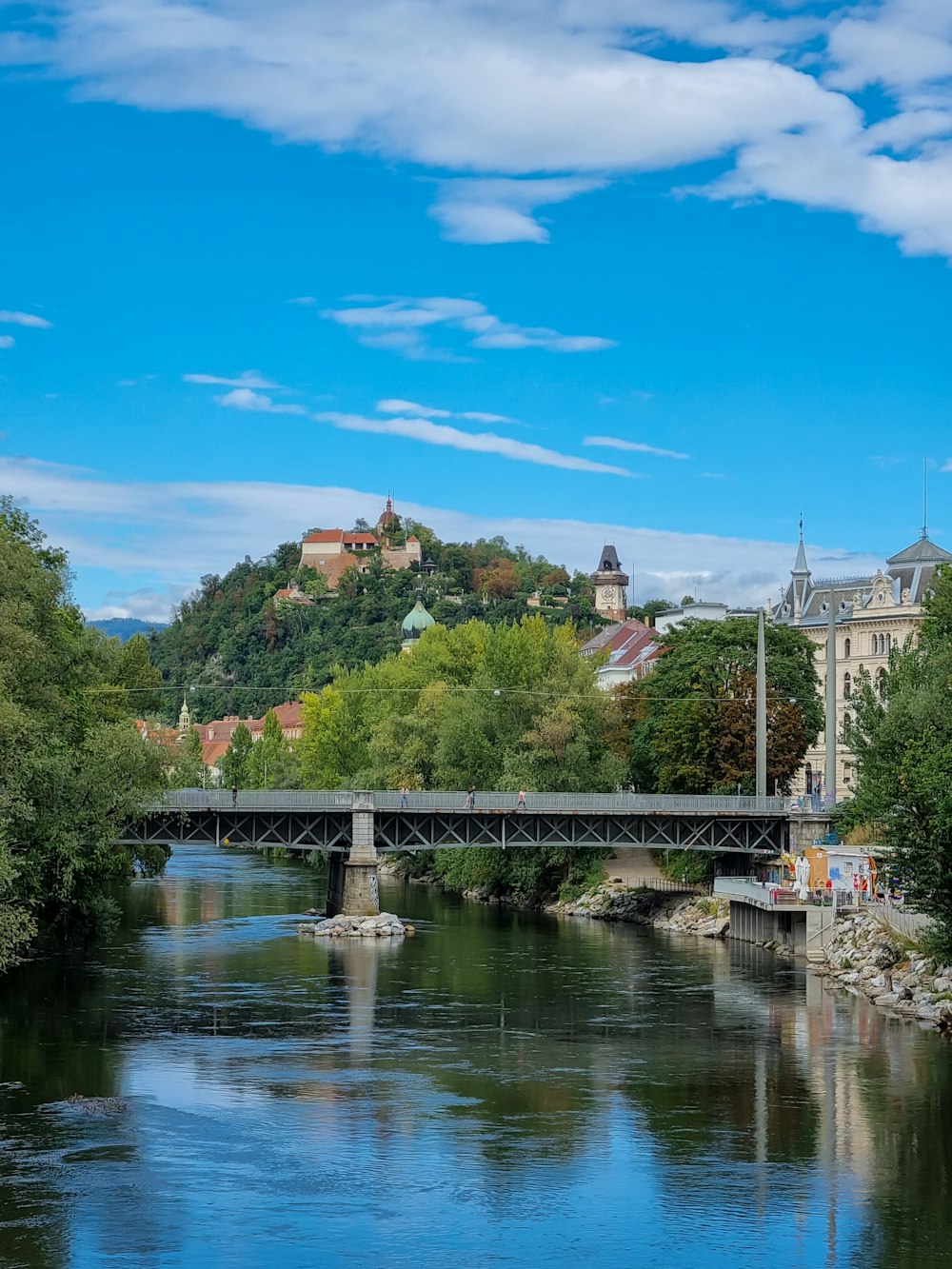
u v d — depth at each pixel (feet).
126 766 288.92
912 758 238.48
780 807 403.13
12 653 250.78
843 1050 219.41
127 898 469.16
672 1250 137.90
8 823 239.09
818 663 596.70
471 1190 153.28
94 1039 223.92
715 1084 197.57
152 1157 162.61
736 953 338.54
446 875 513.04
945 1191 153.48
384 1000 264.52
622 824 400.47
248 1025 237.25
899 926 291.17
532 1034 232.53
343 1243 138.51
